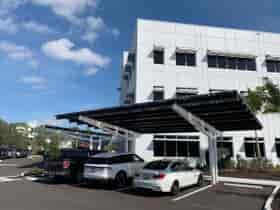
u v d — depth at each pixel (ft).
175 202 31.42
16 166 79.82
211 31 89.10
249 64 89.92
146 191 38.75
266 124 83.20
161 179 34.01
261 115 83.76
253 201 32.27
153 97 80.69
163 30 85.92
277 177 53.31
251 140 82.07
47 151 66.28
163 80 82.38
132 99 89.86
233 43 89.51
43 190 37.91
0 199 30.53
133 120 51.29
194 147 79.36
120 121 52.85
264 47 91.25
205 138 79.92
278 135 82.23
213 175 46.03
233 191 38.93
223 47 88.48
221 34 89.45
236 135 81.71
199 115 42.63
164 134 78.54
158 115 45.24
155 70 82.58
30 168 72.64
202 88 84.28
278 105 79.61
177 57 85.76
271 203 30.19
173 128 59.93
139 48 82.84
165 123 53.01
